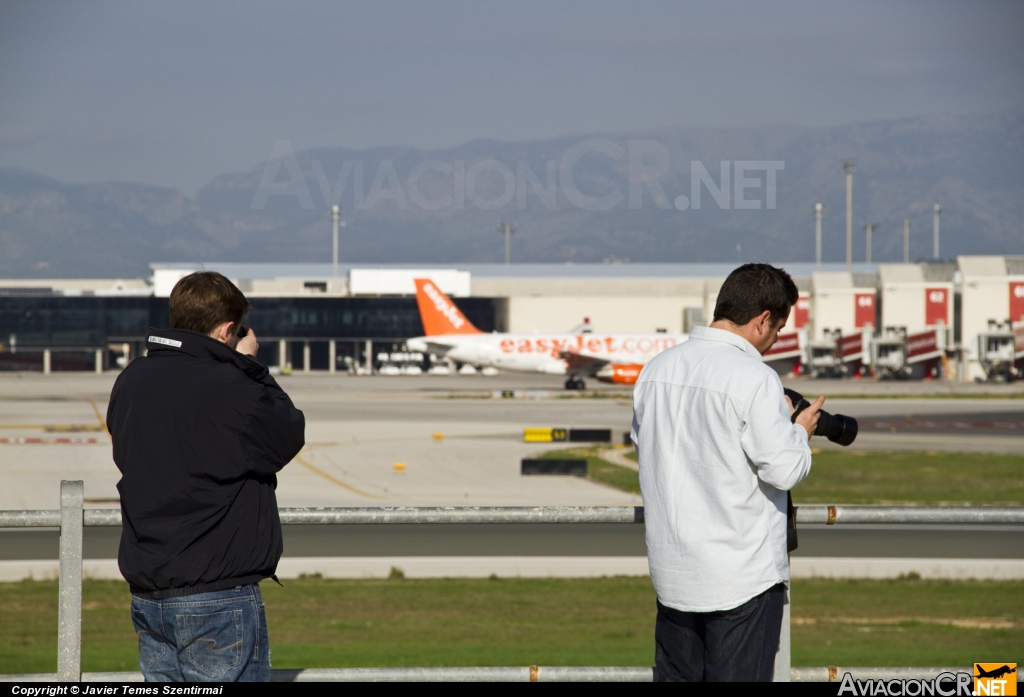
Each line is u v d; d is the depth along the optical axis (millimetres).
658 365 15453
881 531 78188
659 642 15922
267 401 14086
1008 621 52438
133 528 14164
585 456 130125
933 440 152375
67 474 109188
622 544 73062
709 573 14359
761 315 15141
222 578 13945
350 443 141500
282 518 15555
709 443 14422
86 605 55188
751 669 14516
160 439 13898
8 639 47188
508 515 15805
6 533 74312
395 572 64125
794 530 15391
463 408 199375
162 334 14586
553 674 16141
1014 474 114688
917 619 52938
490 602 56844
